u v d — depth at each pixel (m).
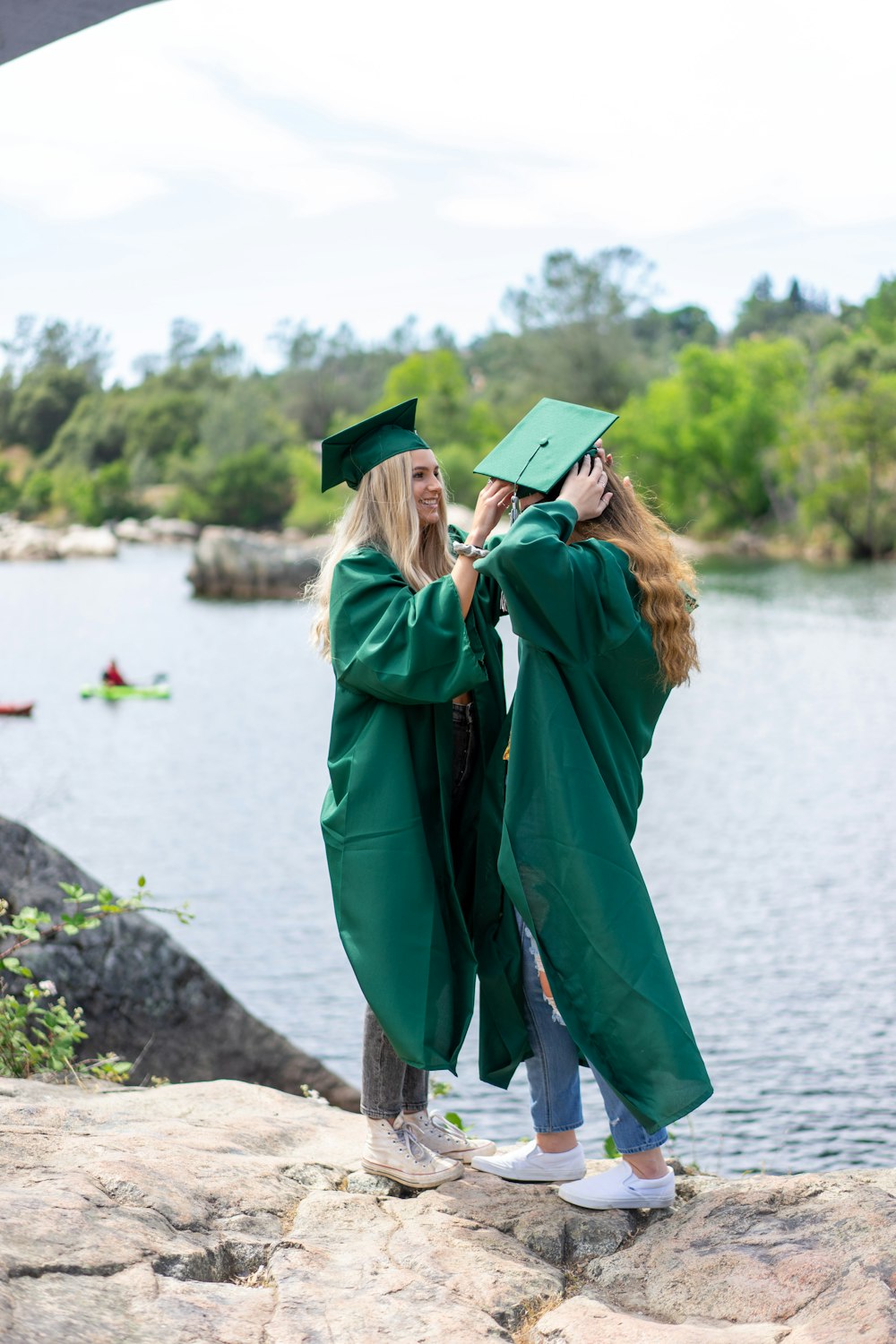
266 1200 2.99
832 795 18.34
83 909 5.70
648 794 18.81
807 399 71.06
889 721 24.17
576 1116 3.15
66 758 22.56
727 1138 7.60
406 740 3.09
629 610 2.90
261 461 95.06
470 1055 9.41
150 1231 2.69
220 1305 2.49
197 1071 5.79
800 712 25.33
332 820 3.09
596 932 2.81
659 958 2.84
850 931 12.03
